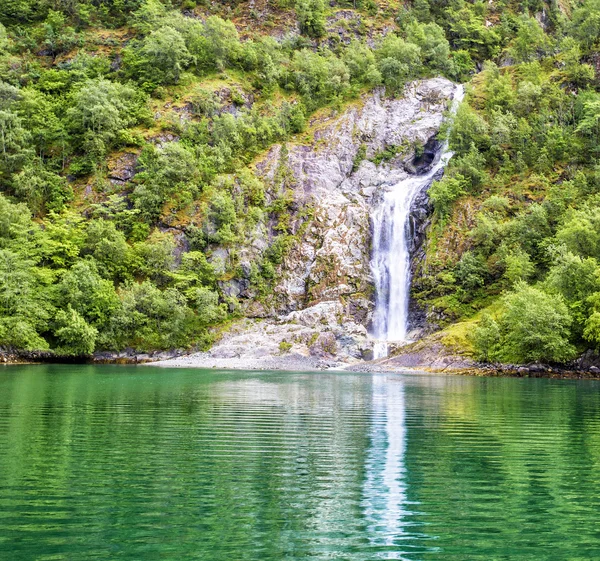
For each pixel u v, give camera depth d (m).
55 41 124.50
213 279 89.88
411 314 92.88
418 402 35.28
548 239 83.88
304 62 124.75
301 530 11.69
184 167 97.62
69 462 17.30
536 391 44.78
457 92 124.00
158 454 18.61
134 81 115.56
